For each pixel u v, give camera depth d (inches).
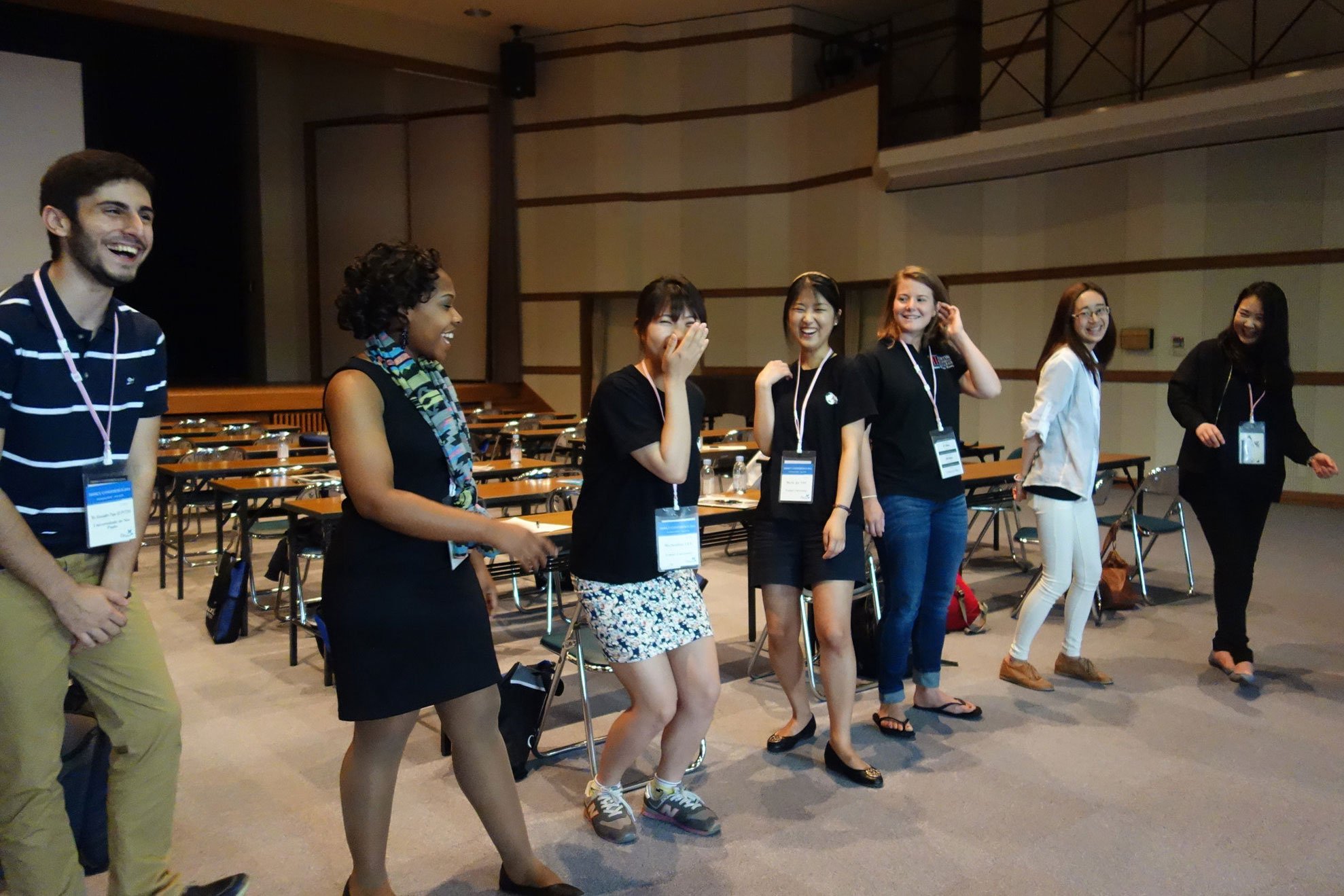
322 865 100.3
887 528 128.5
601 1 489.1
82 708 104.3
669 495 97.3
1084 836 105.0
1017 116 430.6
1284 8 346.9
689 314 94.8
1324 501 350.6
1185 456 160.6
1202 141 364.2
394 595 79.4
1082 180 404.8
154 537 295.7
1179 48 378.0
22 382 73.7
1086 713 141.9
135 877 81.0
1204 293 374.3
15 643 74.8
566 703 149.8
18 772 76.1
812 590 118.3
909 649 142.6
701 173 522.9
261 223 599.8
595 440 97.7
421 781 121.2
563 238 546.0
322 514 161.0
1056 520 150.1
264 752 130.5
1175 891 93.8
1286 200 352.8
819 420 117.6
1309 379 351.9
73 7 417.4
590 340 550.0
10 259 451.8
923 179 441.4
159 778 82.3
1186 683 155.4
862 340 498.6
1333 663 165.2
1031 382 426.6
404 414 79.5
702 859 100.5
